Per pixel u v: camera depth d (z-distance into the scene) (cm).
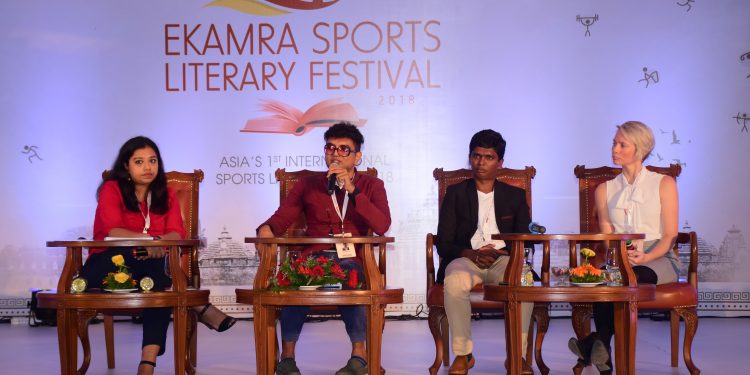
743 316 700
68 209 711
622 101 705
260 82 712
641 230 452
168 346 563
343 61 711
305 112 710
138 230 426
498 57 707
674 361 460
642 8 705
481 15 708
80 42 712
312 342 571
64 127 711
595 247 473
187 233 479
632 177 462
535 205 705
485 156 442
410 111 711
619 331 359
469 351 409
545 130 705
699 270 703
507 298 356
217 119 711
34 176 711
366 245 352
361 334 384
